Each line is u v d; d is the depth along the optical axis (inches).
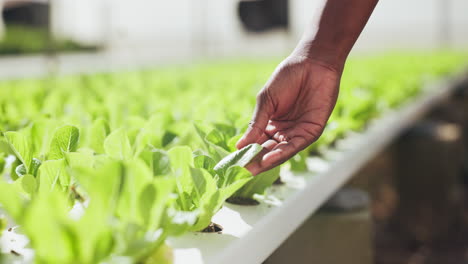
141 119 43.1
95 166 26.5
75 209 29.2
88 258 17.4
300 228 49.0
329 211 49.4
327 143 52.1
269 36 279.1
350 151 51.3
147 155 24.3
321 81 34.2
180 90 97.6
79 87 102.6
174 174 24.0
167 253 21.2
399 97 93.2
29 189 26.5
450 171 94.7
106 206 18.6
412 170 96.3
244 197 32.7
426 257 89.2
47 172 26.2
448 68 187.0
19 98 71.7
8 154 33.5
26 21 185.6
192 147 38.5
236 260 25.2
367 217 50.0
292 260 49.3
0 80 125.9
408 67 175.5
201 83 110.0
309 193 37.4
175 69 194.4
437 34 536.4
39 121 34.9
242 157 27.8
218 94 72.8
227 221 29.0
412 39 612.4
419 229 96.4
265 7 260.7
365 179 90.1
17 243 24.3
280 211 31.4
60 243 16.7
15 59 234.4
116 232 18.6
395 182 102.4
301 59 34.7
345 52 35.6
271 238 30.1
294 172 41.9
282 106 34.7
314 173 41.5
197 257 23.3
